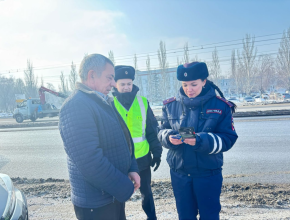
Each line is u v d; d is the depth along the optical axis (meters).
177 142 1.87
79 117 1.54
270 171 4.66
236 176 4.49
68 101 1.61
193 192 2.02
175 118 2.12
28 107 21.88
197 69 1.92
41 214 3.22
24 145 9.24
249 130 8.99
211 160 1.92
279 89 52.31
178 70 2.01
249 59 44.50
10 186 2.47
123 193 1.58
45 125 16.64
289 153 5.80
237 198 3.36
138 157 2.61
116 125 1.74
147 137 2.83
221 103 1.98
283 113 13.23
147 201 2.68
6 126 17.17
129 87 2.78
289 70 40.69
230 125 1.98
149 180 2.74
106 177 1.50
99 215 1.63
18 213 2.16
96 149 1.51
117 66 2.79
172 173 2.13
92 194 1.61
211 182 1.95
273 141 7.05
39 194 3.99
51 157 7.08
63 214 3.19
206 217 1.95
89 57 1.78
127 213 3.11
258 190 3.66
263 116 13.23
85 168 1.48
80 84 1.74
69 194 3.91
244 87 50.75
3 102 49.44
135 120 2.66
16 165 6.42
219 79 54.50
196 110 2.00
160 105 37.00
